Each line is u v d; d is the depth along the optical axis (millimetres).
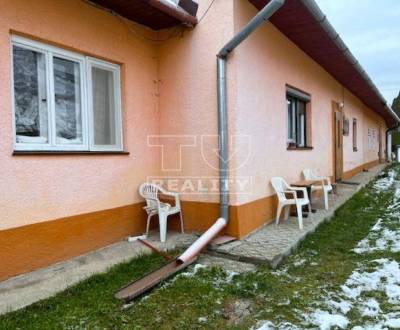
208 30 4566
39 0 3467
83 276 3344
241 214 4559
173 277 3445
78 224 3912
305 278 3471
